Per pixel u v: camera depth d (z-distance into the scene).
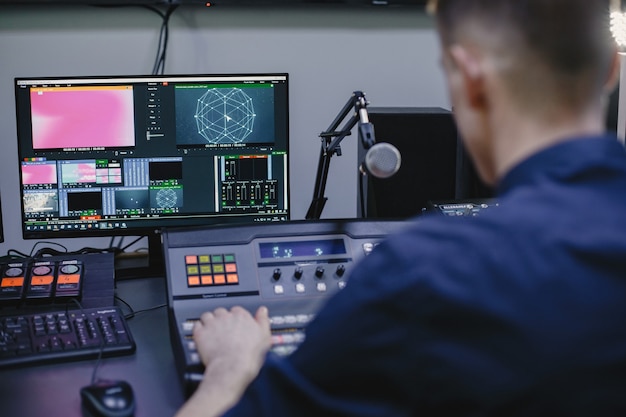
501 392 0.64
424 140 1.81
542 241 0.66
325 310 0.72
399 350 0.66
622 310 0.64
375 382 0.68
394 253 0.70
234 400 1.08
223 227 1.47
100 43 2.04
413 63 2.22
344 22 2.15
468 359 0.65
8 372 1.31
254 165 1.86
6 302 1.55
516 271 0.65
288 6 2.11
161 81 1.80
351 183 2.22
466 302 0.65
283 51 2.14
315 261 1.46
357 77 2.20
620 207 0.68
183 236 1.45
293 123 2.18
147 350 1.42
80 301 1.58
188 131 1.82
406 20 2.19
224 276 1.41
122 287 1.76
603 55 0.73
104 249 1.94
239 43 2.11
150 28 2.05
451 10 0.76
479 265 0.66
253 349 1.20
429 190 1.83
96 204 1.82
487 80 0.74
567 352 0.63
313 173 2.21
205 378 1.13
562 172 0.71
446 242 0.68
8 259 1.74
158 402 1.22
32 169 1.78
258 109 1.85
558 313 0.64
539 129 0.73
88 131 1.79
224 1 2.03
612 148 0.72
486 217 0.70
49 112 1.77
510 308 0.64
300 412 0.71
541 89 0.72
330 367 0.69
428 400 0.66
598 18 0.72
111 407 1.15
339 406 0.68
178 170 1.83
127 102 1.79
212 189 1.85
